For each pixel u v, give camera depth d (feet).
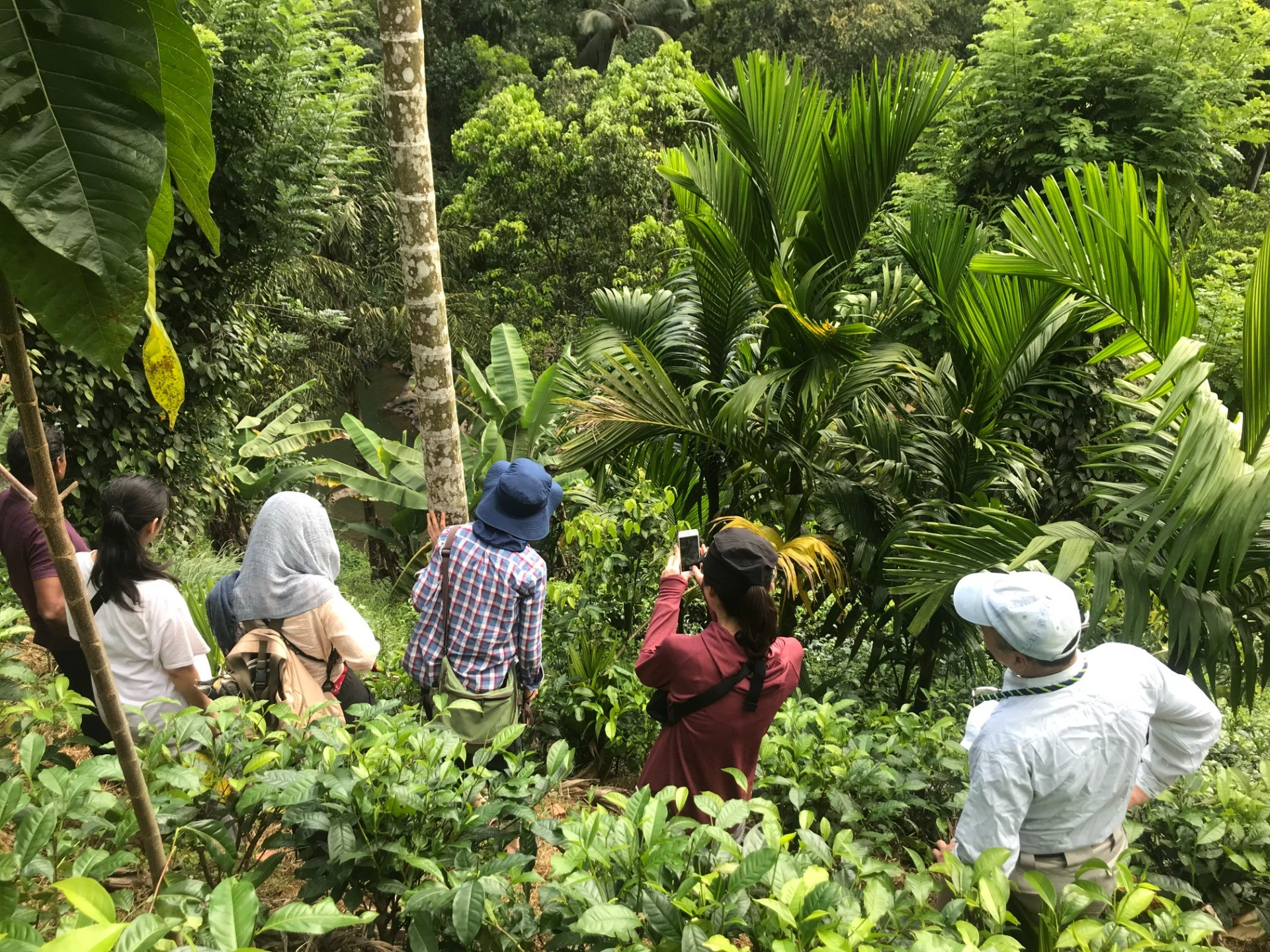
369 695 9.91
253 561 8.70
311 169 25.30
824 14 83.82
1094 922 5.05
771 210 15.44
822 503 16.17
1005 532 12.44
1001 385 15.26
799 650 8.09
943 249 14.96
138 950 3.87
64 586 4.63
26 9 3.21
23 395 4.24
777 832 5.70
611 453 15.61
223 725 6.75
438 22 87.51
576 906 5.24
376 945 6.04
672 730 8.05
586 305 60.18
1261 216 42.14
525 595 9.96
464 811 6.26
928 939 4.73
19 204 3.22
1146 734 6.54
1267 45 35.53
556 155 57.06
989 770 6.34
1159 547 10.41
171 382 4.34
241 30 22.58
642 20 100.01
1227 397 28.17
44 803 5.62
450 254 61.41
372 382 70.90
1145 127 29.94
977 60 34.17
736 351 18.15
